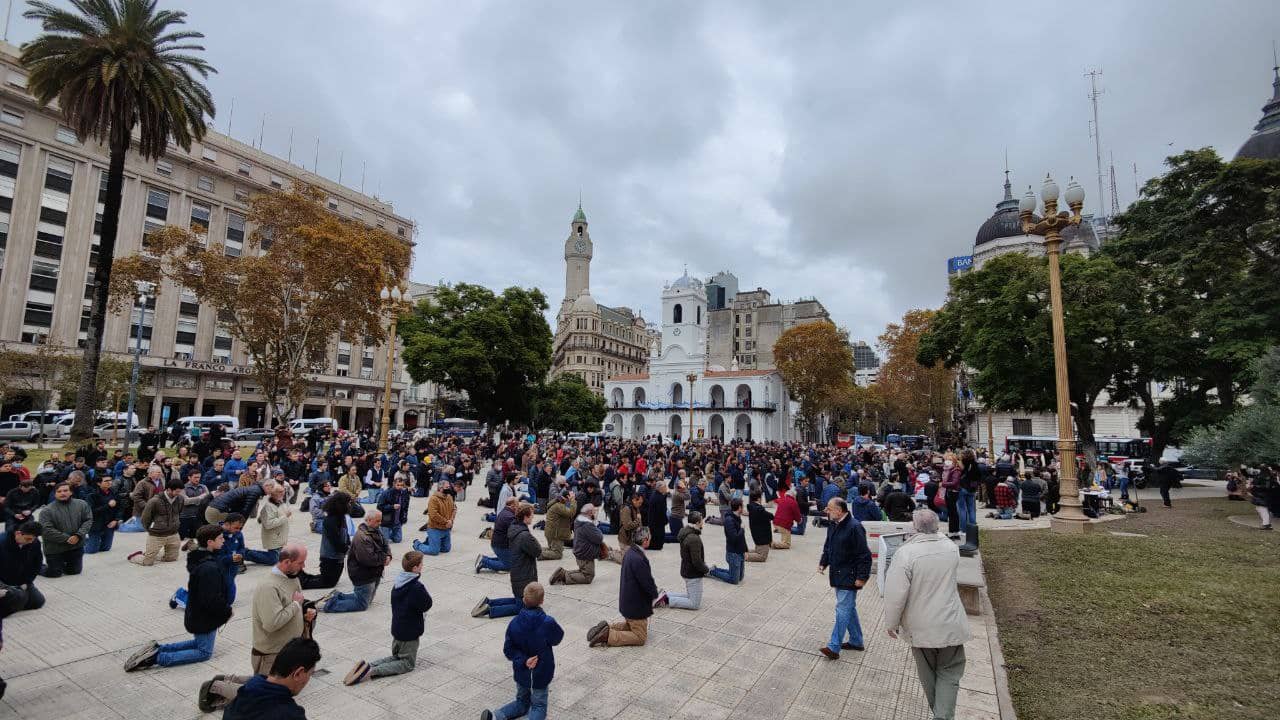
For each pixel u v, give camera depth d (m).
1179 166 23.98
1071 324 23.67
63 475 11.88
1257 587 7.90
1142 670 5.76
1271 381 17.00
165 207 47.84
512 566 7.62
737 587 9.41
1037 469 17.67
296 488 16.36
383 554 7.82
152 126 21.56
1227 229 21.62
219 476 13.38
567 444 31.83
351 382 60.47
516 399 44.59
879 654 6.61
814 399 60.59
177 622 6.93
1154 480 23.98
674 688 5.67
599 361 96.50
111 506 10.19
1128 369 25.44
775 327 90.06
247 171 53.19
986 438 50.56
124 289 26.33
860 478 16.23
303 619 5.18
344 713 4.98
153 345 46.16
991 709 5.25
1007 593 8.66
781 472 19.30
